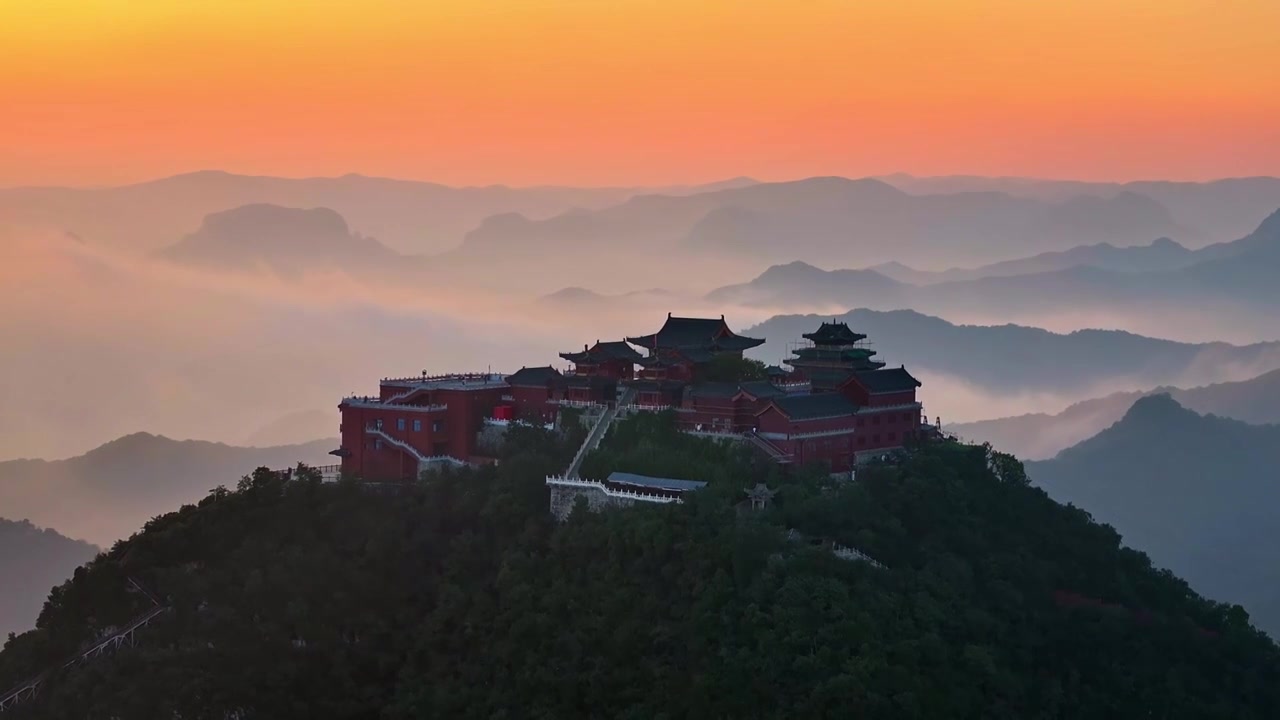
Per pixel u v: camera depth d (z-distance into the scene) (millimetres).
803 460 195625
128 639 182375
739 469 190375
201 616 179375
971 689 162625
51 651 186875
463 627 177500
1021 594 179625
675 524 174625
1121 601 191125
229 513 197875
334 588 184000
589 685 163750
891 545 178125
